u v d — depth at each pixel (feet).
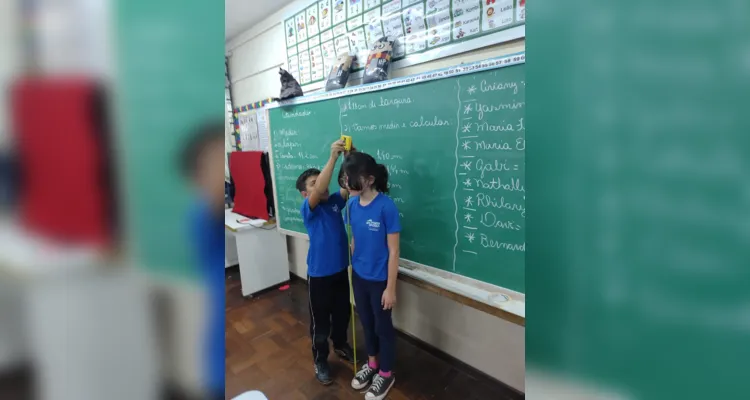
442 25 5.49
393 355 5.74
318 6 7.61
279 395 5.96
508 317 4.63
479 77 4.66
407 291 7.04
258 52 10.00
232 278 10.81
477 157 4.86
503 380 5.78
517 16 4.65
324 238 5.82
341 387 6.11
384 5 6.26
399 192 5.92
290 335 7.67
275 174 8.55
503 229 4.76
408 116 5.55
